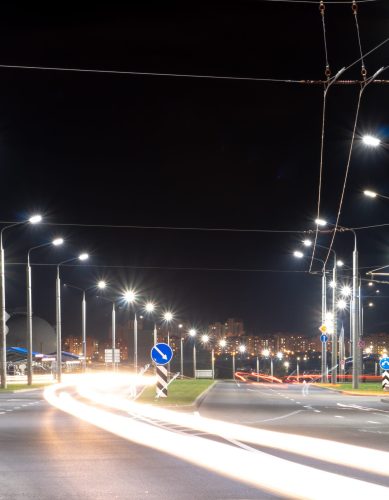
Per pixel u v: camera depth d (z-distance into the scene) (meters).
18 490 11.97
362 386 66.31
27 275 62.19
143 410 31.98
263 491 11.71
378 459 15.25
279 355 172.00
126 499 11.17
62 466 14.63
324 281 81.12
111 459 15.59
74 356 117.00
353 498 10.98
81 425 23.97
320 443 18.34
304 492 11.53
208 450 16.92
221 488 12.05
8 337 122.62
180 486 12.27
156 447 17.62
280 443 18.33
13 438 19.86
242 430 22.11
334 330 74.06
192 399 37.84
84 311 93.31
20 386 60.28
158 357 37.25
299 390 63.44
